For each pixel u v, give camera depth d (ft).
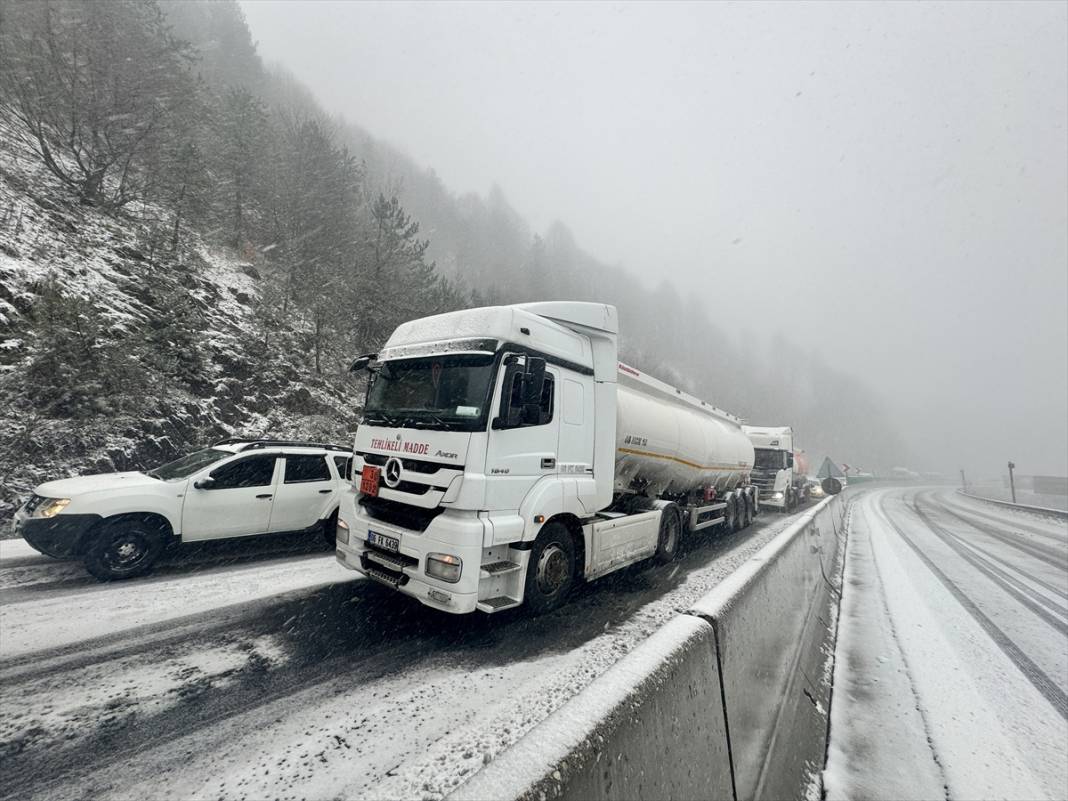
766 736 6.70
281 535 21.77
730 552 28.30
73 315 32.24
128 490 17.58
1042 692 11.82
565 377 17.17
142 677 11.11
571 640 14.07
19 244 37.40
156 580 17.53
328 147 81.05
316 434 46.14
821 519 24.41
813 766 7.95
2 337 30.32
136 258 46.93
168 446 34.12
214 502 19.38
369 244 72.90
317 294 62.03
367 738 9.05
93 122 50.67
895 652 14.01
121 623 13.88
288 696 10.53
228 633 13.61
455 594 12.45
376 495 15.10
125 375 33.81
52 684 10.63
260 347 50.08
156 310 42.45
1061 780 8.38
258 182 76.13
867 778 8.13
